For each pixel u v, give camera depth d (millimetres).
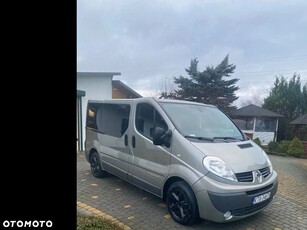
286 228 3756
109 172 5383
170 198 3797
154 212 4000
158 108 4254
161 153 3963
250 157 3752
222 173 3320
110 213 3918
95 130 5930
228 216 3256
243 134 4738
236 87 31484
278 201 5012
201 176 3355
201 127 4242
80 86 12844
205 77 30891
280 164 11117
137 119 4629
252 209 3455
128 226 3523
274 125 23562
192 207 3439
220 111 5137
